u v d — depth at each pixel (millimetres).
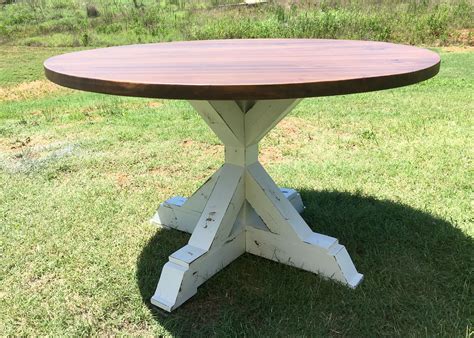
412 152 3398
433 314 1674
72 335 1660
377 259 2035
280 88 1186
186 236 2361
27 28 14367
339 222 2395
